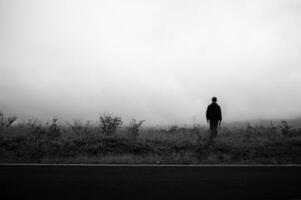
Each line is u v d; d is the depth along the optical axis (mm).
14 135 14367
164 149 13797
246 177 8234
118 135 15594
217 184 7453
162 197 6398
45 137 14508
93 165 9312
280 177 8336
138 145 13969
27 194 6363
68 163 10219
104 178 7703
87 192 6590
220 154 12961
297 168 9680
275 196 6656
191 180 7750
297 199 6500
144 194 6559
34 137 14141
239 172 8836
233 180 7871
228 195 6641
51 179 7500
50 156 11711
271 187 7316
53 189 6727
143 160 10930
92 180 7496
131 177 7871
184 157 11617
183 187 7137
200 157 12219
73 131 16438
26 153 11953
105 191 6684
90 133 15711
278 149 14195
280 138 16844
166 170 8812
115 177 7832
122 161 10680
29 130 15508
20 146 12867
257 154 13219
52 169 8586
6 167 8766
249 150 13789
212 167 9477
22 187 6816
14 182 7176
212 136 15328
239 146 14422
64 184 7109
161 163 10602
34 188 6766
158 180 7656
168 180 7691
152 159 11172
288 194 6812
